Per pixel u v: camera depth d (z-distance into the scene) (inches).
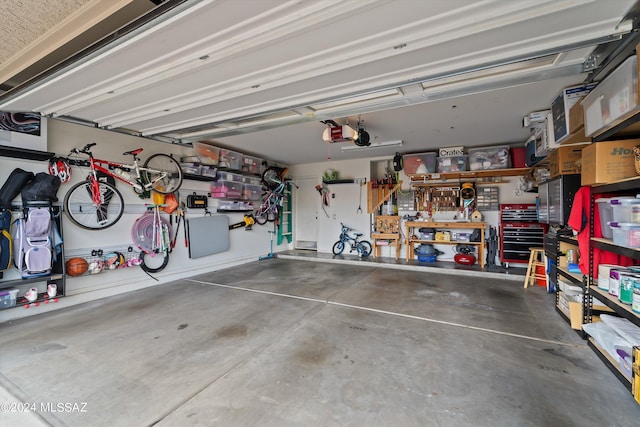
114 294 165.8
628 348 83.8
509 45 77.4
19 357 96.8
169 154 196.5
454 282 190.9
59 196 143.1
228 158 229.1
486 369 88.0
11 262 125.4
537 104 139.3
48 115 132.0
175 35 71.2
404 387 79.5
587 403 72.4
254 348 102.3
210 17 64.4
